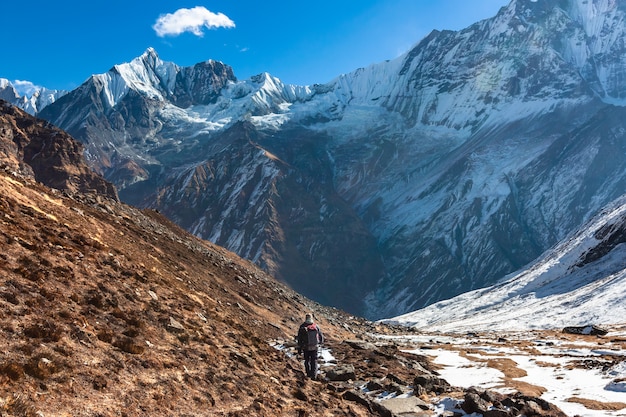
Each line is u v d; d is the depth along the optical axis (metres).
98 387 10.35
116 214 39.00
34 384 9.34
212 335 18.33
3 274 12.94
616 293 112.56
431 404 18.48
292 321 41.78
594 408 17.59
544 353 38.78
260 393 14.30
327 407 15.42
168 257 34.22
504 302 179.88
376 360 27.62
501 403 17.53
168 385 11.97
